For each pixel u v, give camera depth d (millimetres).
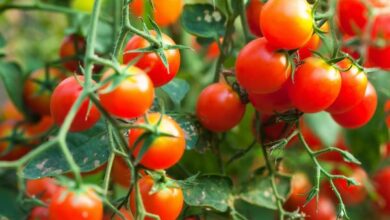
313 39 556
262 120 612
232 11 624
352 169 724
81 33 712
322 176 722
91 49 494
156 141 502
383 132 700
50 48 906
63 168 567
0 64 733
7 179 718
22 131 734
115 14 666
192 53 752
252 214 707
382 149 740
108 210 574
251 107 693
